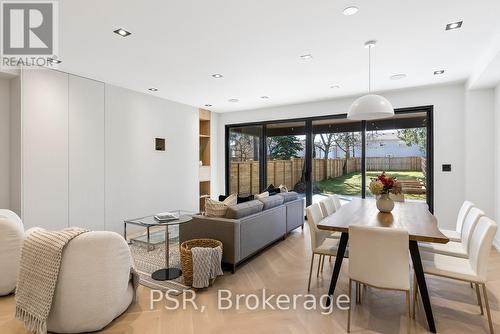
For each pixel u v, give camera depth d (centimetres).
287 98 557
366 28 267
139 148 505
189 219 338
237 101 583
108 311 208
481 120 427
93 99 431
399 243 195
